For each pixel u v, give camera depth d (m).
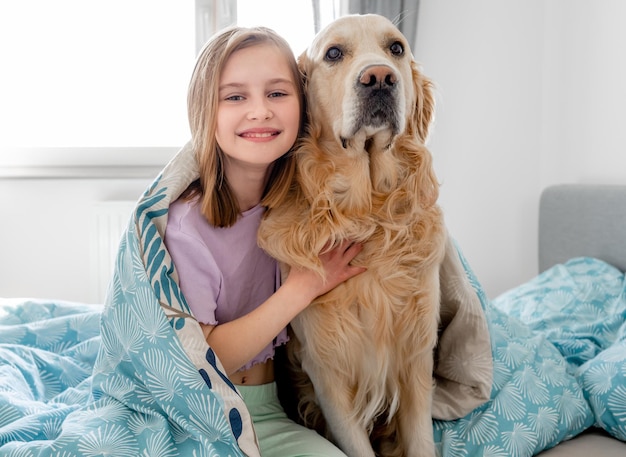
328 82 1.25
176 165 1.16
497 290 3.06
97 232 2.65
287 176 1.26
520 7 2.96
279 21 2.98
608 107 2.56
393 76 1.18
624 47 2.46
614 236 2.35
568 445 1.44
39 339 1.59
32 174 2.74
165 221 1.12
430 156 1.29
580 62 2.73
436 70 2.98
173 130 3.00
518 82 2.98
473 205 3.03
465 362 1.39
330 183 1.23
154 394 1.03
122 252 1.09
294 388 1.42
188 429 1.01
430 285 1.27
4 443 1.03
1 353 1.38
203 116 1.16
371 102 1.18
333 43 1.24
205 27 2.89
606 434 1.51
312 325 1.25
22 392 1.29
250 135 1.15
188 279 1.10
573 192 2.54
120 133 2.98
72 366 1.49
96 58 2.93
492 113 3.00
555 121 2.90
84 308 1.80
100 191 2.81
